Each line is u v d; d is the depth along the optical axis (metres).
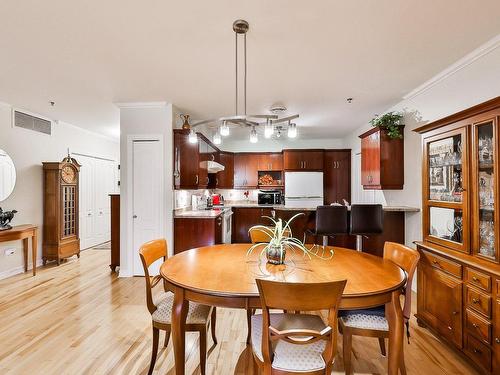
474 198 2.06
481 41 2.33
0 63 2.71
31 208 4.45
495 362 1.80
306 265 1.99
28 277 4.02
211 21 2.04
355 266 1.96
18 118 4.22
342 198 6.44
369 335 1.79
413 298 3.30
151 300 2.02
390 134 3.80
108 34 2.21
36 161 4.54
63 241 4.72
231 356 2.19
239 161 6.86
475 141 2.05
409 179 3.69
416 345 2.32
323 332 1.35
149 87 3.37
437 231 2.54
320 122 5.18
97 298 3.28
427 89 3.26
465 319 2.05
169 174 4.00
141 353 2.21
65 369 2.01
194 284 1.62
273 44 2.37
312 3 1.85
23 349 2.26
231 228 6.07
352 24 2.08
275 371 1.42
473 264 1.96
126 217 4.04
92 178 6.04
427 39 2.30
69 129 5.29
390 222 3.79
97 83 3.24
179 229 4.05
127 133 4.02
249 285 1.60
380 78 3.11
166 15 1.97
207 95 3.66
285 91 3.52
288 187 6.43
